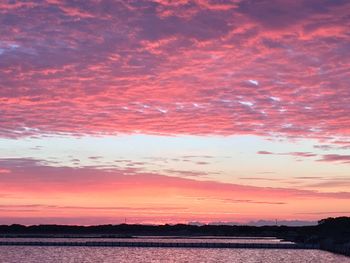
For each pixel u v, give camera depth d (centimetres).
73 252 16000
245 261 13012
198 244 18225
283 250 17062
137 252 16375
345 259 13225
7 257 13912
